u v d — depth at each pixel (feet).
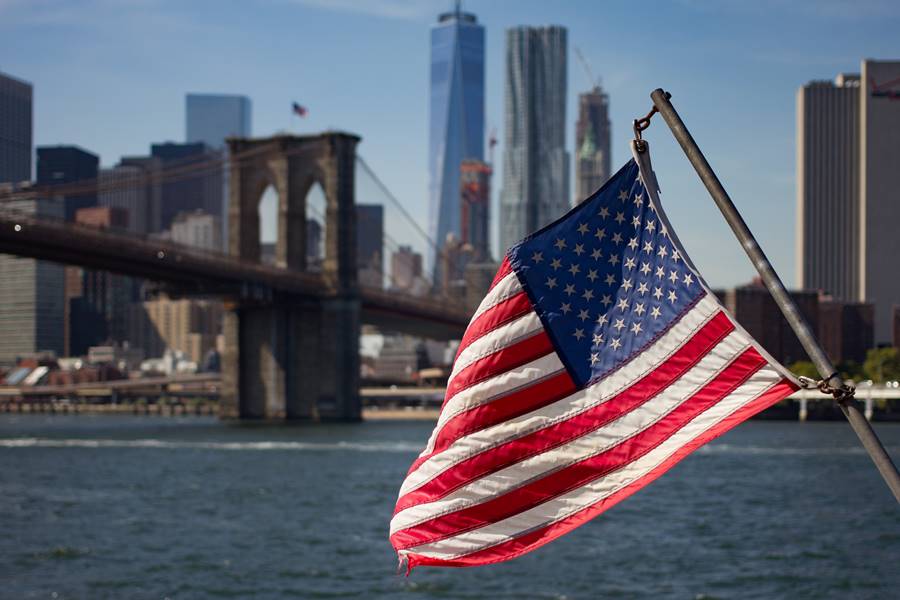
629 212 52.21
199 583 161.38
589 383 51.85
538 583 157.38
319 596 152.05
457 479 53.01
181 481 326.44
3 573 169.27
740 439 527.40
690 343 50.49
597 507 50.83
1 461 414.21
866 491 278.67
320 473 350.23
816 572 165.17
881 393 650.84
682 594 150.41
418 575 163.73
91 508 257.34
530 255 52.95
